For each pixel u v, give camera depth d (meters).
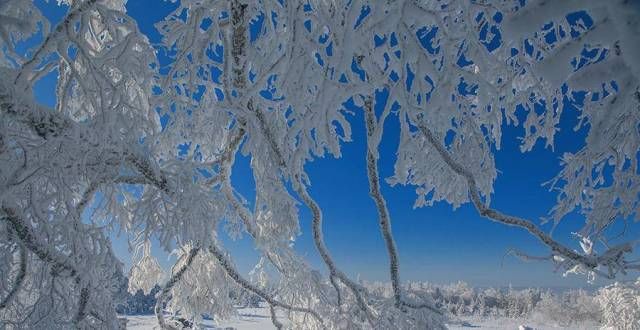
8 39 3.56
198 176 4.48
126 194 5.20
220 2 4.11
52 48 3.85
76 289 4.66
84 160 3.94
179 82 4.61
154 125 4.32
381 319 6.06
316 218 5.39
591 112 4.01
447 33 2.67
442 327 6.01
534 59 4.14
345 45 2.59
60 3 4.93
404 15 2.53
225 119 5.14
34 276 4.62
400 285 5.72
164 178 4.25
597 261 3.56
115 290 5.01
